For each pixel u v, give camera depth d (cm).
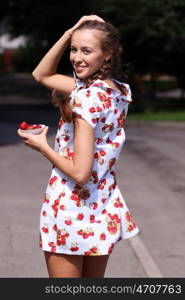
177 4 2864
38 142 370
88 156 366
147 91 3459
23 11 4269
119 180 1247
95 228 377
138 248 756
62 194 377
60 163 368
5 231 823
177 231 853
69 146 380
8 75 7638
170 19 2859
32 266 675
